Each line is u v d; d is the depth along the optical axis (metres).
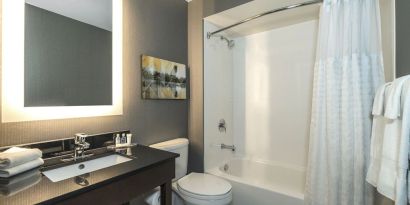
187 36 2.15
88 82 1.35
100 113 1.40
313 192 1.43
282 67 2.28
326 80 1.41
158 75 1.78
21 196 0.72
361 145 1.25
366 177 1.16
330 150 1.35
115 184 0.92
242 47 2.55
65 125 1.24
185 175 1.92
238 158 2.52
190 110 2.13
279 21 2.11
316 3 1.56
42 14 1.16
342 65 1.35
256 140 2.47
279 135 2.31
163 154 1.28
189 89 2.14
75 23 1.30
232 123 2.58
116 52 1.49
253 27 2.27
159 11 1.83
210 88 2.16
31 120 1.10
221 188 1.54
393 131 0.92
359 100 1.27
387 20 1.34
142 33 1.68
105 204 0.88
